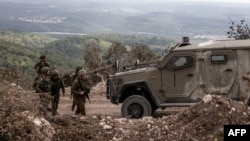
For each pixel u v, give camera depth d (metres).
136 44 34.12
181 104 12.44
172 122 8.88
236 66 11.88
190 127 8.40
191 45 12.70
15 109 7.87
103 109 15.27
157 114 13.97
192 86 12.31
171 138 8.36
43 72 12.32
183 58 12.40
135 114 12.90
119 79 13.16
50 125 8.70
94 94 19.34
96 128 9.03
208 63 12.12
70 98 17.12
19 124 7.53
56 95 12.78
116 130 8.98
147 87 12.79
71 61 72.94
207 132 8.13
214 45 12.22
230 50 11.92
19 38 152.38
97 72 25.50
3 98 7.89
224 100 8.63
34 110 8.34
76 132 8.72
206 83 12.16
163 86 12.62
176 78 12.49
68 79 22.59
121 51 34.44
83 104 12.23
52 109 12.73
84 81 12.24
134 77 12.99
